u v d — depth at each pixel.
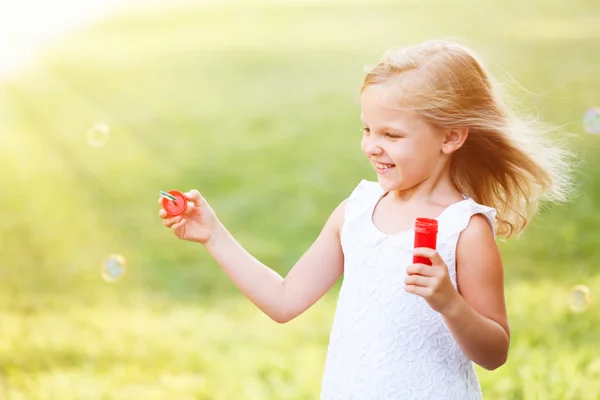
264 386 4.72
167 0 22.16
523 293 5.95
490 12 17.39
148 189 9.71
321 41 17.02
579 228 7.32
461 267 2.61
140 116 12.92
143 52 17.12
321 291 2.90
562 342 5.01
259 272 2.88
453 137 2.67
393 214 2.74
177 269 7.39
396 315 2.61
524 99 3.35
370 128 2.66
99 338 5.69
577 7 17.12
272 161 10.58
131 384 4.87
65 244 8.04
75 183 9.88
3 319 6.08
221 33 18.41
